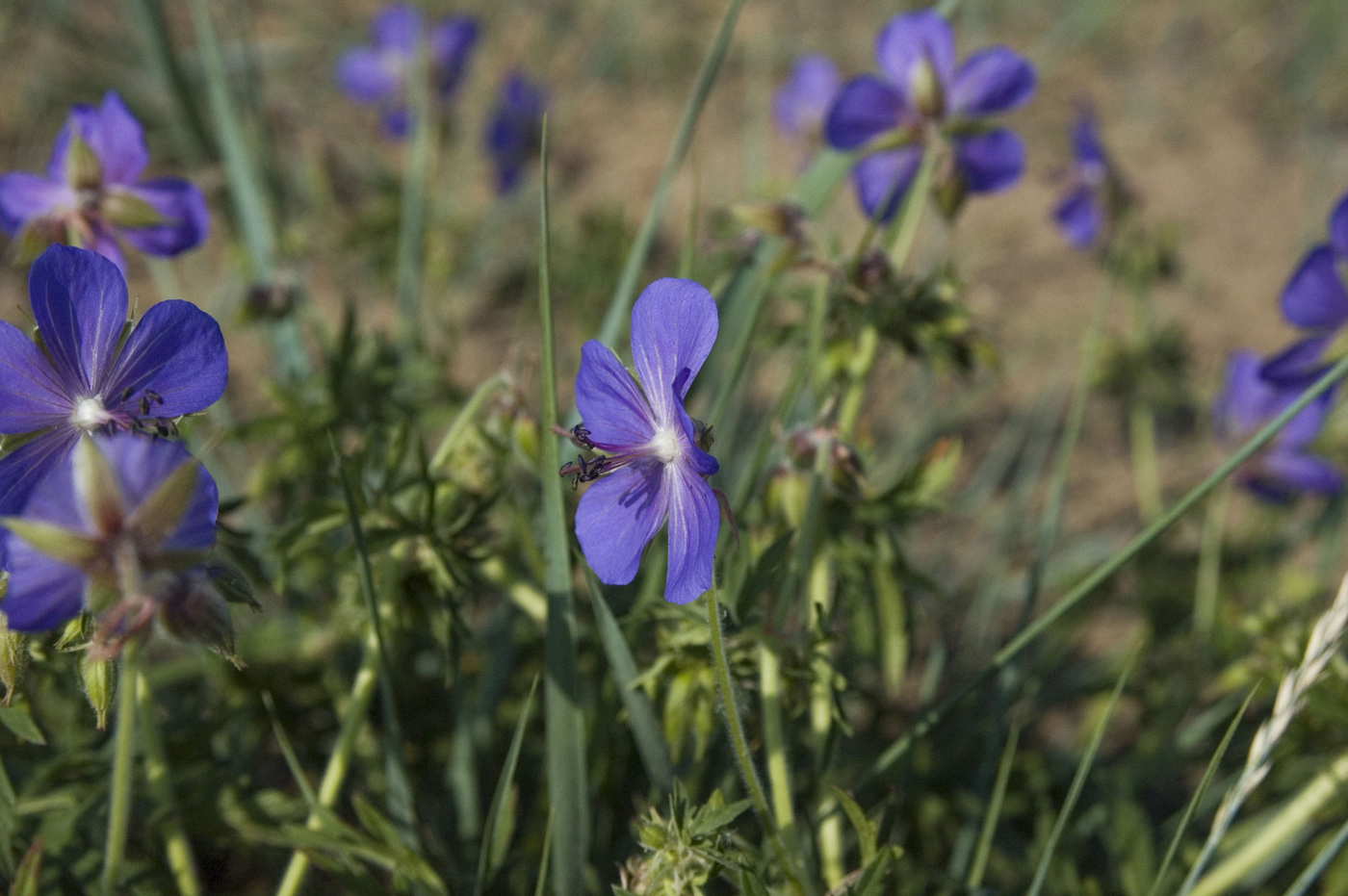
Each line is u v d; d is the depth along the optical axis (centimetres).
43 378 33
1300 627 45
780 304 61
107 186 40
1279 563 61
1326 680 40
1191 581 54
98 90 85
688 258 42
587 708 44
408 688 47
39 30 89
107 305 33
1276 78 112
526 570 44
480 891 37
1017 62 45
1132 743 54
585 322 68
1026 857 46
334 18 107
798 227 42
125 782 34
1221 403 56
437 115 76
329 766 39
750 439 62
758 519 40
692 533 33
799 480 39
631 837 43
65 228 40
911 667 56
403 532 39
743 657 38
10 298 68
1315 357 43
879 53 45
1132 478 73
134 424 33
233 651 32
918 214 44
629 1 115
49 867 38
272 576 44
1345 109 108
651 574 42
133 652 34
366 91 79
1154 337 63
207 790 40
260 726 46
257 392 66
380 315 71
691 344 33
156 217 40
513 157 84
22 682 36
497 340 77
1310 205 89
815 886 37
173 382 34
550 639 38
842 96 45
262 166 68
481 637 49
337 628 45
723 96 108
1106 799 46
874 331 42
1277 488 56
